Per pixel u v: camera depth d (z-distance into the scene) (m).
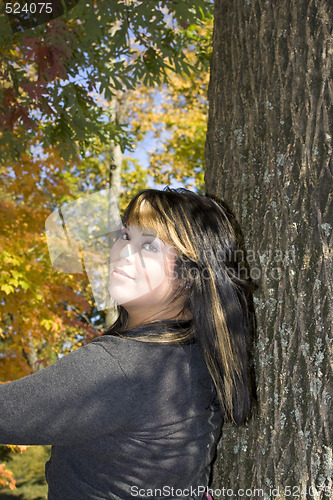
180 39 3.45
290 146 1.37
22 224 4.37
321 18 1.36
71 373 0.89
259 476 1.32
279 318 1.34
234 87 1.58
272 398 1.33
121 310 1.25
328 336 1.24
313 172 1.32
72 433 0.88
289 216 1.35
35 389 0.86
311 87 1.35
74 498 0.95
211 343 1.04
